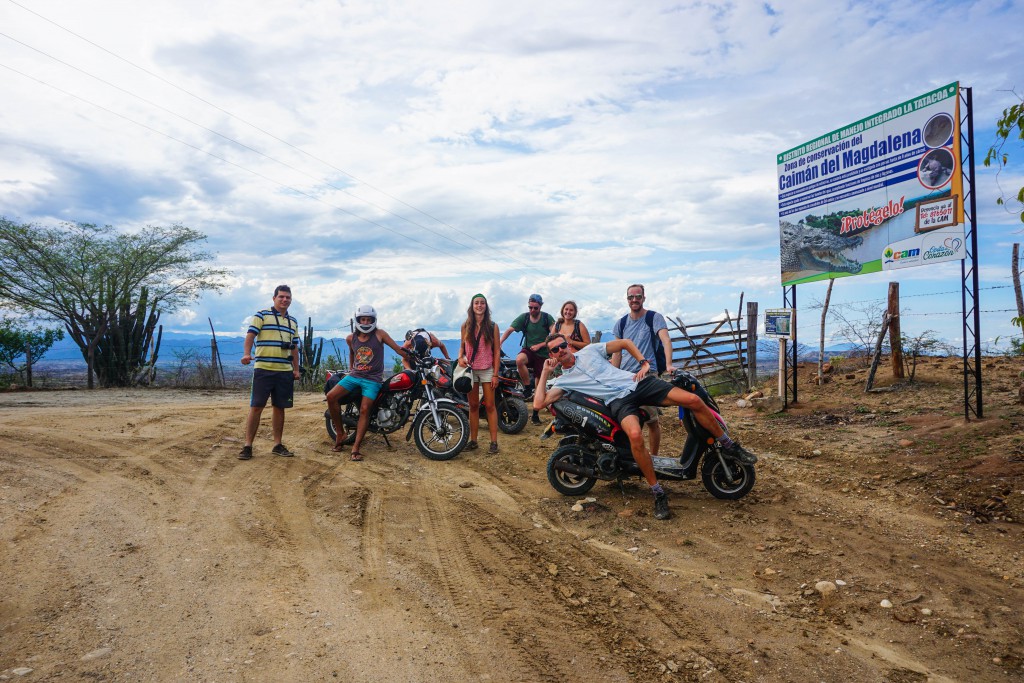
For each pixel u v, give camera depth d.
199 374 19.92
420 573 4.40
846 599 4.04
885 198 8.40
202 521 5.17
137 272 20.36
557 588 4.24
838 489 6.02
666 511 5.44
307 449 7.90
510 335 9.22
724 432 5.56
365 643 3.50
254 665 3.25
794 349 9.81
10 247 18.38
